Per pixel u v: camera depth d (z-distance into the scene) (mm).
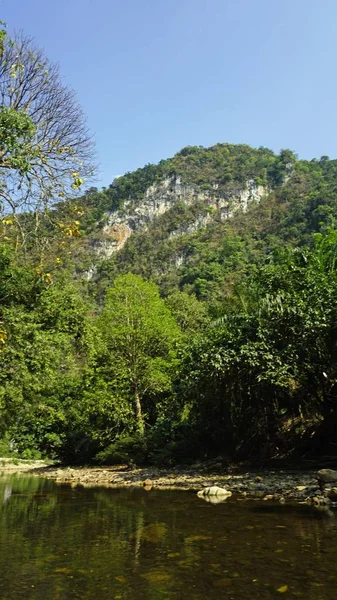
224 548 5000
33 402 18203
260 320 13562
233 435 15867
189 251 110375
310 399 14797
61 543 5625
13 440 43656
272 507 7375
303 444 14781
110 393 23266
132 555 4902
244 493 9383
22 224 9242
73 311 18500
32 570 4441
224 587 3766
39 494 12141
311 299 13133
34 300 16688
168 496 9961
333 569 4090
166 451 18156
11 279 15602
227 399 15289
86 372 23875
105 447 24750
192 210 140375
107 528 6531
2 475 23578
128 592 3742
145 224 149125
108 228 146875
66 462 28672
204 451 17562
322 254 15820
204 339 15062
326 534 5348
